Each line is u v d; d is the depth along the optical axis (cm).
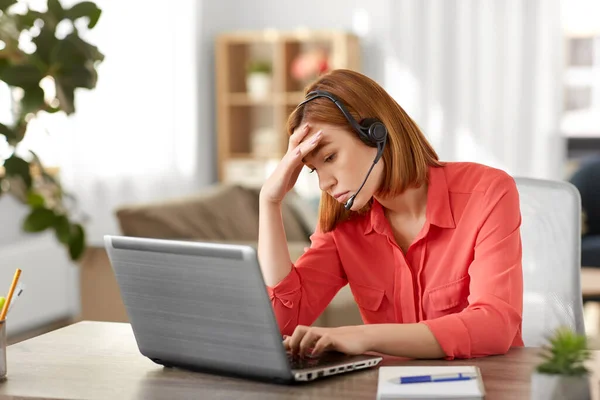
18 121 392
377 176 201
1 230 563
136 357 191
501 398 152
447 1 779
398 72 793
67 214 429
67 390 166
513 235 201
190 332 175
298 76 769
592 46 772
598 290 450
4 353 176
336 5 808
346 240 224
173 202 504
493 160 776
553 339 146
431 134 789
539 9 757
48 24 361
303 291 218
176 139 736
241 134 833
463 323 183
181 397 161
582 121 781
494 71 771
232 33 789
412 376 161
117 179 652
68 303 607
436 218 209
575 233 247
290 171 204
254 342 166
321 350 175
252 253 160
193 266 169
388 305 221
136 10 675
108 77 640
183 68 746
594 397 143
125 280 183
